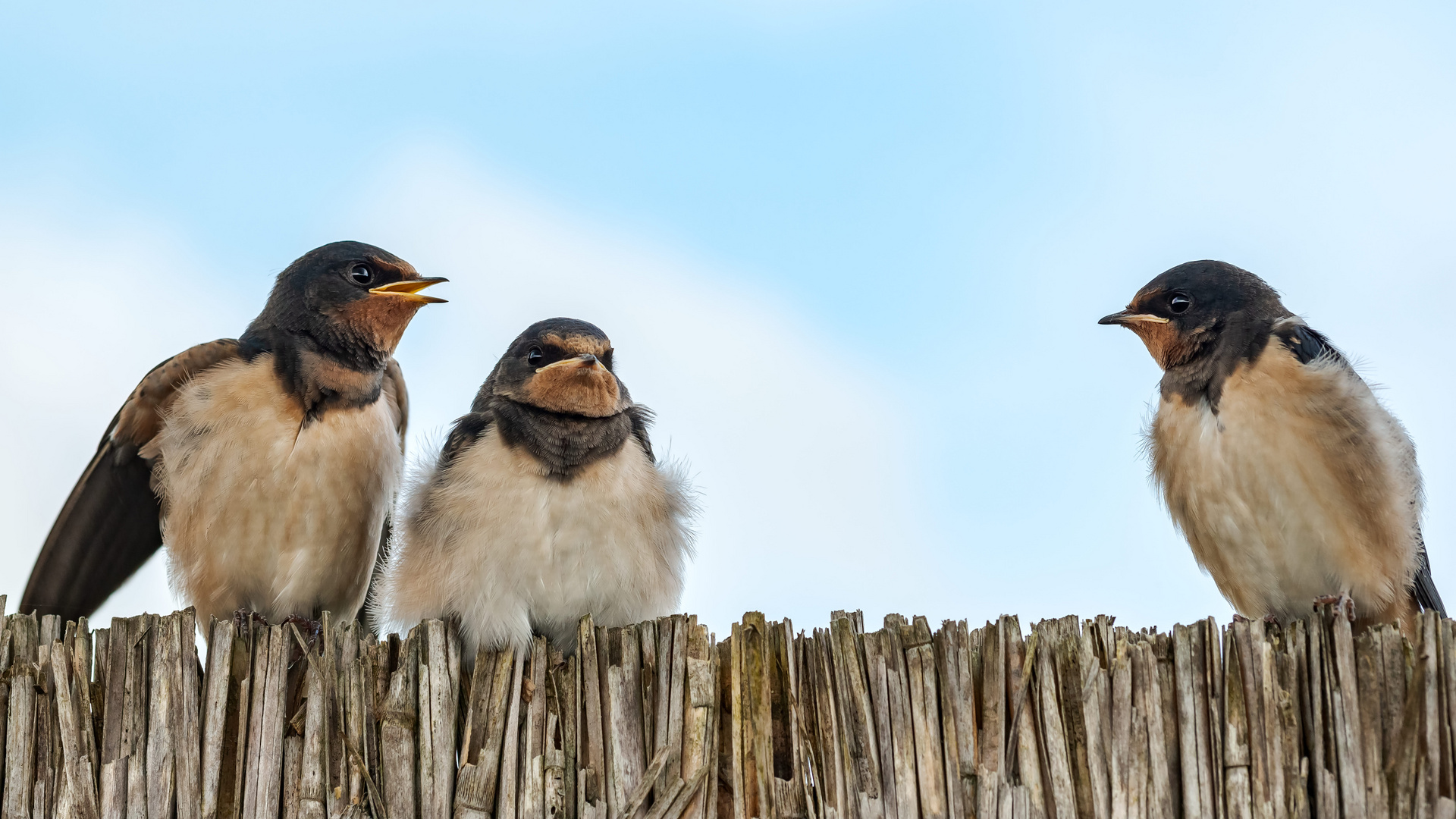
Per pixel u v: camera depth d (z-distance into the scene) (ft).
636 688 33.19
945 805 30.94
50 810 32.86
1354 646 31.40
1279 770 30.42
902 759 31.37
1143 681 31.37
